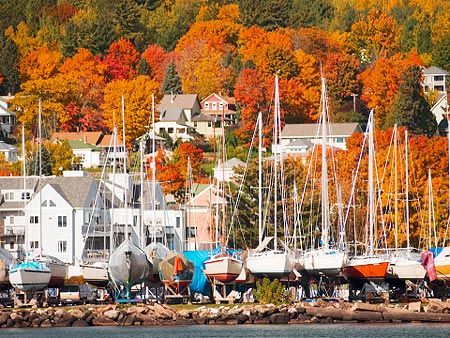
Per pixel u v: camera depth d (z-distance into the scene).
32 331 184.75
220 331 181.00
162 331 182.25
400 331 177.75
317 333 176.62
